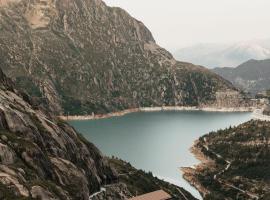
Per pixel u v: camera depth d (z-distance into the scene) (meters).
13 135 136.88
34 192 112.25
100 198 185.00
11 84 191.88
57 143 162.62
